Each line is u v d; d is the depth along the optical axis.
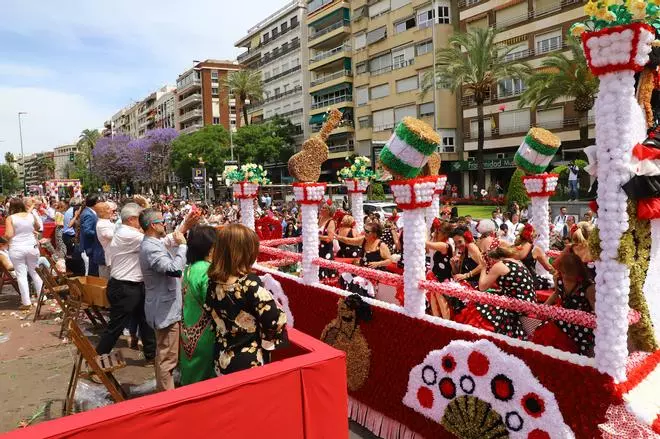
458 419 3.58
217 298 2.93
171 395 2.34
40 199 16.80
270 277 6.20
